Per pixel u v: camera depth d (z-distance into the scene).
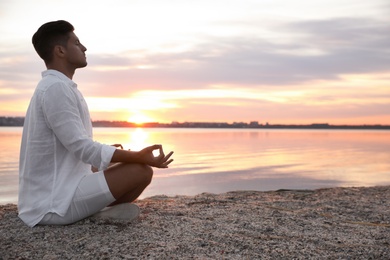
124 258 2.33
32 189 2.80
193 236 2.74
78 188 2.78
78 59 2.85
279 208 3.78
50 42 2.78
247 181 12.25
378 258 2.47
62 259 2.31
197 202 4.00
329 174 14.28
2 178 11.38
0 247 2.48
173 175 13.64
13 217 3.14
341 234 2.95
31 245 2.51
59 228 2.78
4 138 45.56
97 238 2.62
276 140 60.88
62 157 2.80
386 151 31.27
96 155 2.68
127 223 2.93
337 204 4.09
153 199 4.30
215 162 19.61
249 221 3.20
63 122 2.66
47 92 2.68
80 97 2.85
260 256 2.43
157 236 2.71
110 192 2.77
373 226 3.21
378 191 5.02
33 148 2.75
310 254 2.49
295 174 14.37
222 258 2.37
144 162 2.79
